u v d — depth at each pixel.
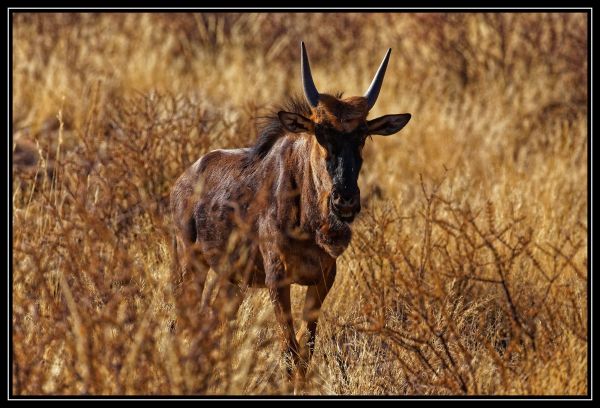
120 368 17.55
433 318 20.47
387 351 21.39
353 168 20.92
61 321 18.52
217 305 19.16
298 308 25.19
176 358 17.52
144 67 46.72
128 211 28.75
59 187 29.64
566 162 37.22
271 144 23.62
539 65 48.50
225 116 38.06
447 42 50.62
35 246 22.86
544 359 19.25
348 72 50.66
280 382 20.92
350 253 26.38
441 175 36.84
